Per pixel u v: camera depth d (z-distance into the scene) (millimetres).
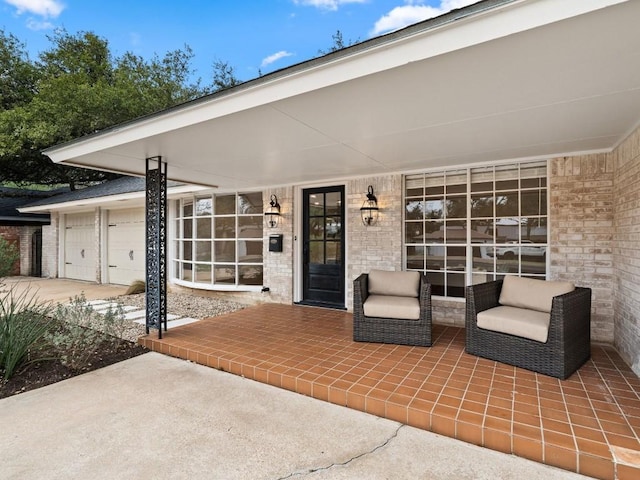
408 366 3455
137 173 5234
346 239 5969
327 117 2908
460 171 4996
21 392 3191
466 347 3822
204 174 5562
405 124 3100
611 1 1502
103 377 3525
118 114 13250
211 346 4113
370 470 2127
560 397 2779
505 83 2283
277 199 6672
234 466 2164
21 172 14203
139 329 5137
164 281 4582
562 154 4230
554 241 4309
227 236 7457
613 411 2555
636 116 2928
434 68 2072
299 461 2213
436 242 5168
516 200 4645
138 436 2479
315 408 2891
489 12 1743
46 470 2121
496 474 2096
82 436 2479
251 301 7070
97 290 9031
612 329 4008
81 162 4547
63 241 11609
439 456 2266
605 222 4043
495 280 4410
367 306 4207
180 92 16609
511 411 2566
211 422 2668
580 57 1957
